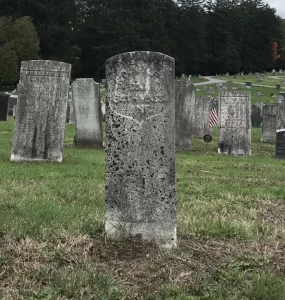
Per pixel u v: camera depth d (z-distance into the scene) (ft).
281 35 342.23
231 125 54.34
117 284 14.64
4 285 14.30
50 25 203.72
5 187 26.81
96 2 230.68
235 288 14.70
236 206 26.08
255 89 188.65
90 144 53.47
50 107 38.01
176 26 277.64
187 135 55.88
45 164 36.96
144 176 18.07
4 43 183.32
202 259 16.92
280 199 29.09
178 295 14.19
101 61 231.30
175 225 18.10
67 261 16.14
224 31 302.66
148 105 17.97
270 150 62.49
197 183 32.86
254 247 18.44
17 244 17.02
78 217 20.86
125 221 18.21
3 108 84.79
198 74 303.07
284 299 14.12
